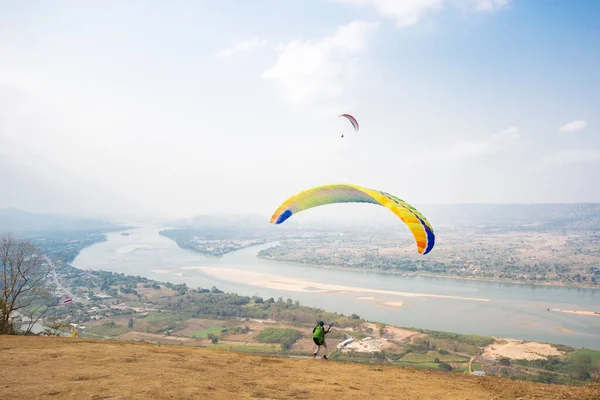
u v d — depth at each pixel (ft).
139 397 24.43
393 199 50.52
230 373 34.65
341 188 53.57
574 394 36.29
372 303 332.39
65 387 25.44
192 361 37.86
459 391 36.32
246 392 28.84
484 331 247.29
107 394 24.57
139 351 40.06
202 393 26.89
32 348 37.93
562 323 267.18
